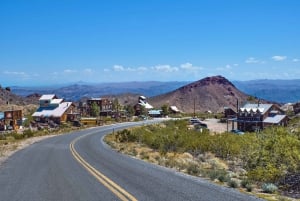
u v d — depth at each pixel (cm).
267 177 1636
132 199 1063
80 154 2841
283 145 1956
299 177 1595
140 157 2833
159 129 7331
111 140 5072
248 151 2656
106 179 1473
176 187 1285
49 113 9731
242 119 9038
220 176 1569
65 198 1088
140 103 14850
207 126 10369
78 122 8994
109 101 13425
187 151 3928
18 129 7950
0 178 1517
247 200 1078
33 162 2203
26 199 1078
